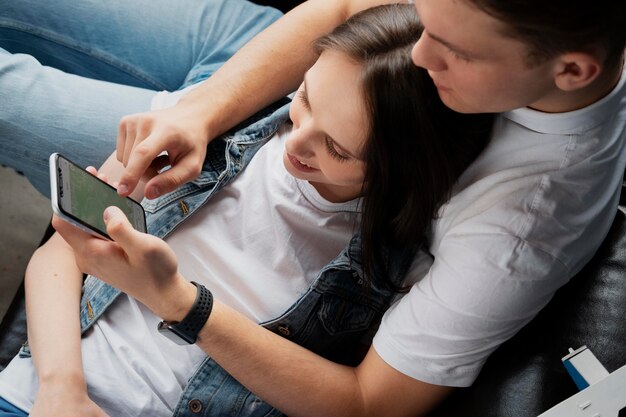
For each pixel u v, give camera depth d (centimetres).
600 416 82
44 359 100
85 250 91
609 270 106
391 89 91
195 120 111
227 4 140
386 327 101
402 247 107
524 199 92
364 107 92
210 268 107
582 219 95
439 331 96
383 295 110
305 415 102
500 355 104
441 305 95
